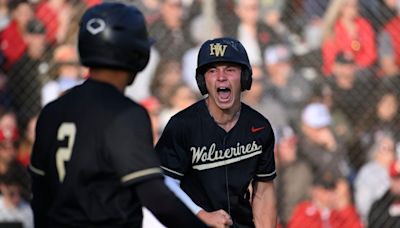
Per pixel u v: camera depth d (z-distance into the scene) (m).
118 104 8.58
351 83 24.45
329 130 23.72
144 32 8.83
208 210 13.08
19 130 21.94
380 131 24.44
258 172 13.47
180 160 12.91
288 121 23.41
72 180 8.46
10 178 21.64
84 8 22.89
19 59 22.28
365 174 23.84
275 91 23.59
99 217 8.35
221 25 23.75
